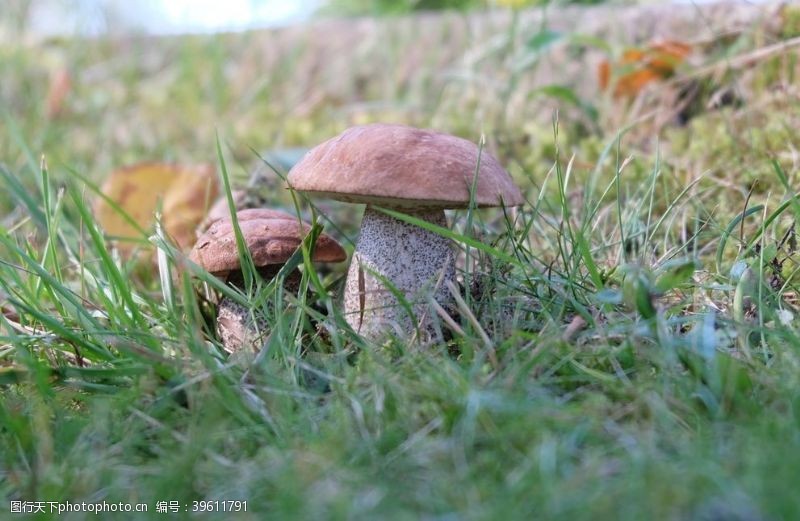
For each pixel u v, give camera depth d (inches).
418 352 16.9
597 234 21.3
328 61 39.5
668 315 17.7
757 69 25.9
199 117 37.0
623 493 13.1
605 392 15.7
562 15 32.6
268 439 15.2
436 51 35.6
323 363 17.1
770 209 21.2
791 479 12.9
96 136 35.6
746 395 15.4
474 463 14.2
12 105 38.5
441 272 18.0
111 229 24.0
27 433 15.4
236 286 18.9
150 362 16.3
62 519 14.1
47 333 18.3
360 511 13.4
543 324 17.9
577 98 26.8
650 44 27.1
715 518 12.7
